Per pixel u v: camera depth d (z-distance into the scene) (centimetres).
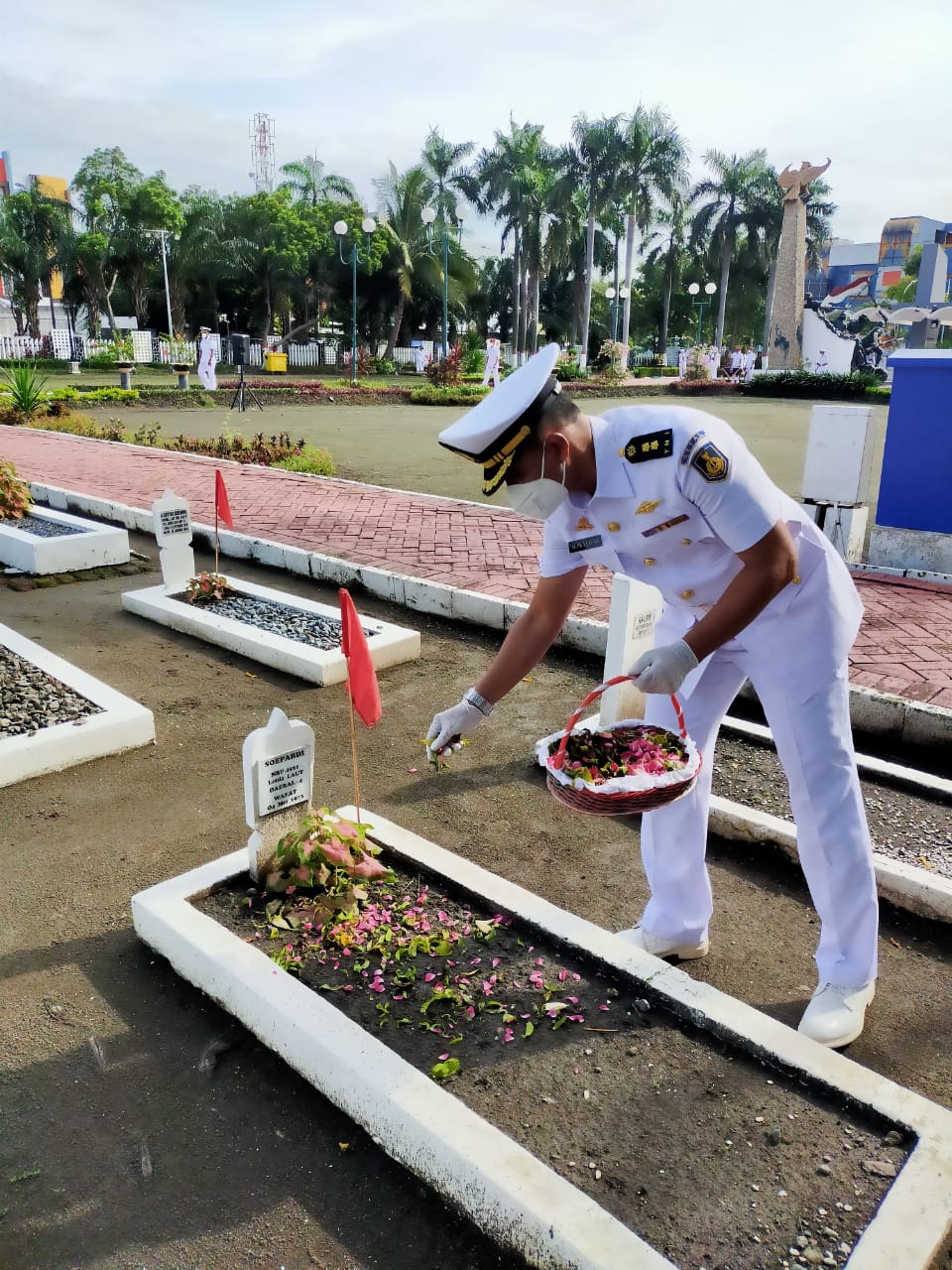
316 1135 226
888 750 450
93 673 525
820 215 4525
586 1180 201
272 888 296
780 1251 186
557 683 524
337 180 4156
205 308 4550
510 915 285
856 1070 225
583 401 2916
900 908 323
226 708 483
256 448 1342
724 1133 213
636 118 4041
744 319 5400
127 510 898
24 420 1753
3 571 728
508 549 787
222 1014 265
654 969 259
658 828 276
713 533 223
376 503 996
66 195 5247
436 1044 238
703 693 262
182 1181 213
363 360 3888
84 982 278
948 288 6612
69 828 365
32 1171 215
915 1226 186
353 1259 195
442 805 390
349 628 284
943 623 591
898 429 703
